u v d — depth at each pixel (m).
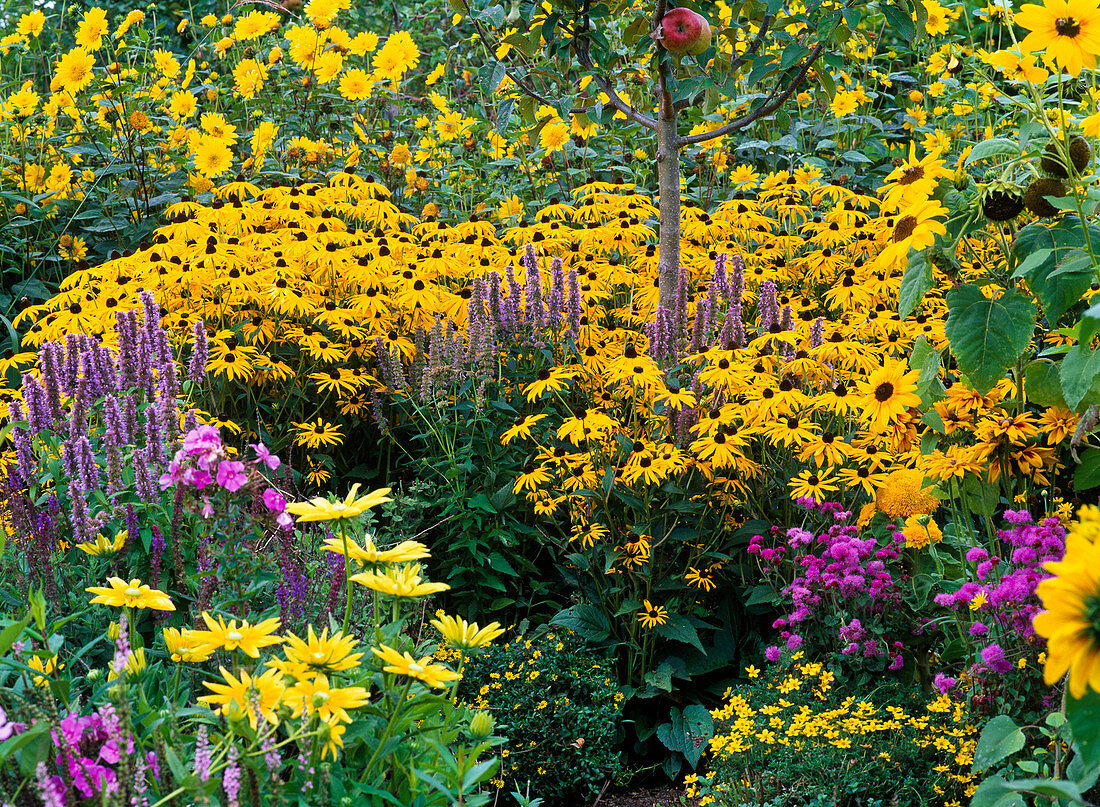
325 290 4.31
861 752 2.52
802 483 3.21
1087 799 1.97
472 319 3.61
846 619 2.98
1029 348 2.56
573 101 4.39
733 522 3.44
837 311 4.45
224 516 2.07
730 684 3.43
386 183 5.80
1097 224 2.38
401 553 1.82
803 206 5.18
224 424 3.58
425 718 1.89
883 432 3.01
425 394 3.62
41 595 1.84
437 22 8.45
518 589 3.66
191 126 6.25
